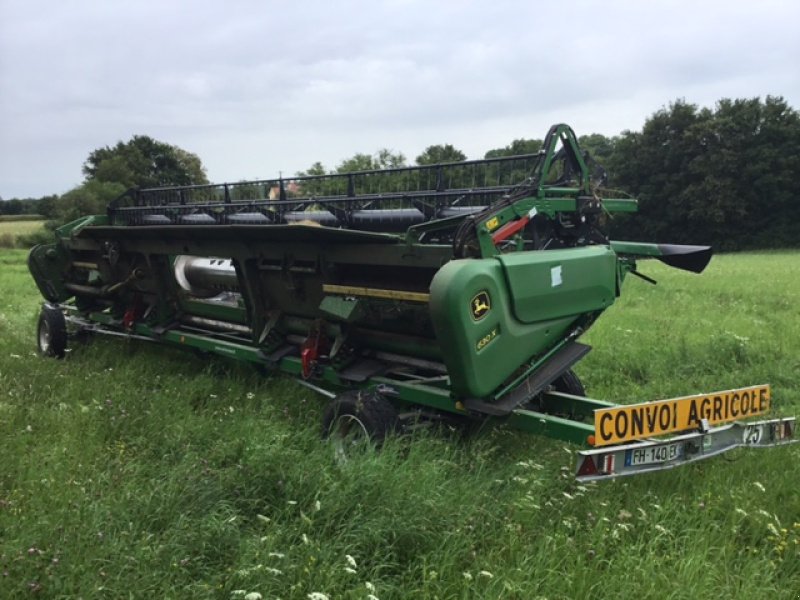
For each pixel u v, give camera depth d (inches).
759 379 313.4
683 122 2578.7
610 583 139.8
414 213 263.7
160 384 303.0
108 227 343.3
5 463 192.2
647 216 2694.4
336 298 236.5
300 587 132.9
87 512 159.6
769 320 488.7
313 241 242.2
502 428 223.0
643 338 402.9
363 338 250.2
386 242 220.8
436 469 180.4
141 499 167.3
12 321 515.5
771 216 2484.0
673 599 136.8
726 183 2447.1
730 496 181.9
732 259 1708.9
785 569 155.3
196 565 144.1
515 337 196.5
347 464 184.7
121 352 371.9
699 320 476.4
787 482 194.4
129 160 2260.1
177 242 312.0
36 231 1718.8
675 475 193.6
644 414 177.3
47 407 260.4
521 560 148.8
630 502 177.8
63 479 184.7
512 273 192.1
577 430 185.9
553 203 215.6
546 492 183.3
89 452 207.2
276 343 284.4
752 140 2485.2
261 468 181.2
